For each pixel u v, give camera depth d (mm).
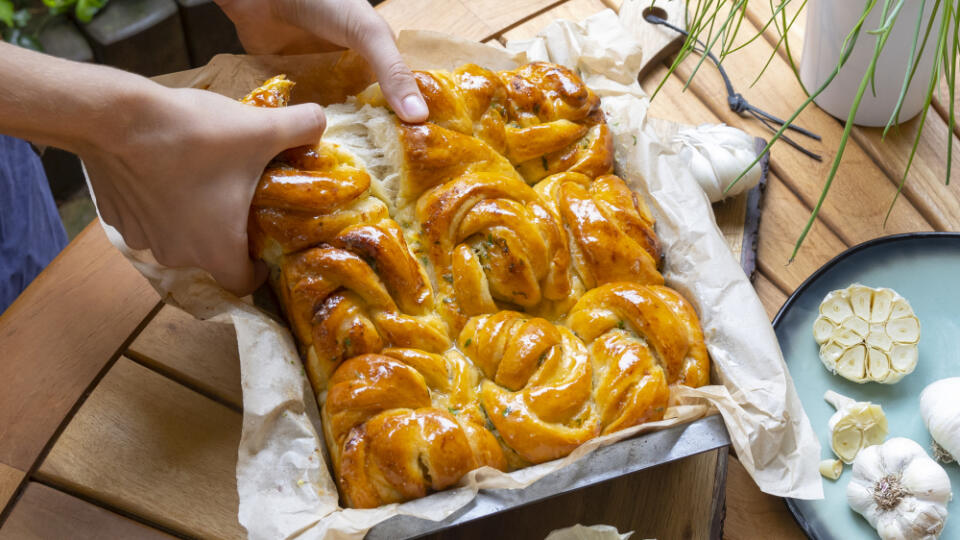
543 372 623
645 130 731
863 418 663
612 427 618
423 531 570
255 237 639
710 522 644
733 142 760
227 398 676
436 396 626
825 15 741
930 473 632
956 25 572
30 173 831
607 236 662
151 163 602
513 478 588
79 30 1121
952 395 653
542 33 801
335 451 610
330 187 630
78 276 713
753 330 647
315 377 632
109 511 638
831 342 687
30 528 629
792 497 622
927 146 790
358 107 692
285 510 587
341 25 686
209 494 642
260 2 714
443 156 661
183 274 656
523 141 688
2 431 657
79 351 685
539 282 658
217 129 608
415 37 745
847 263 722
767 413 620
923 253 723
